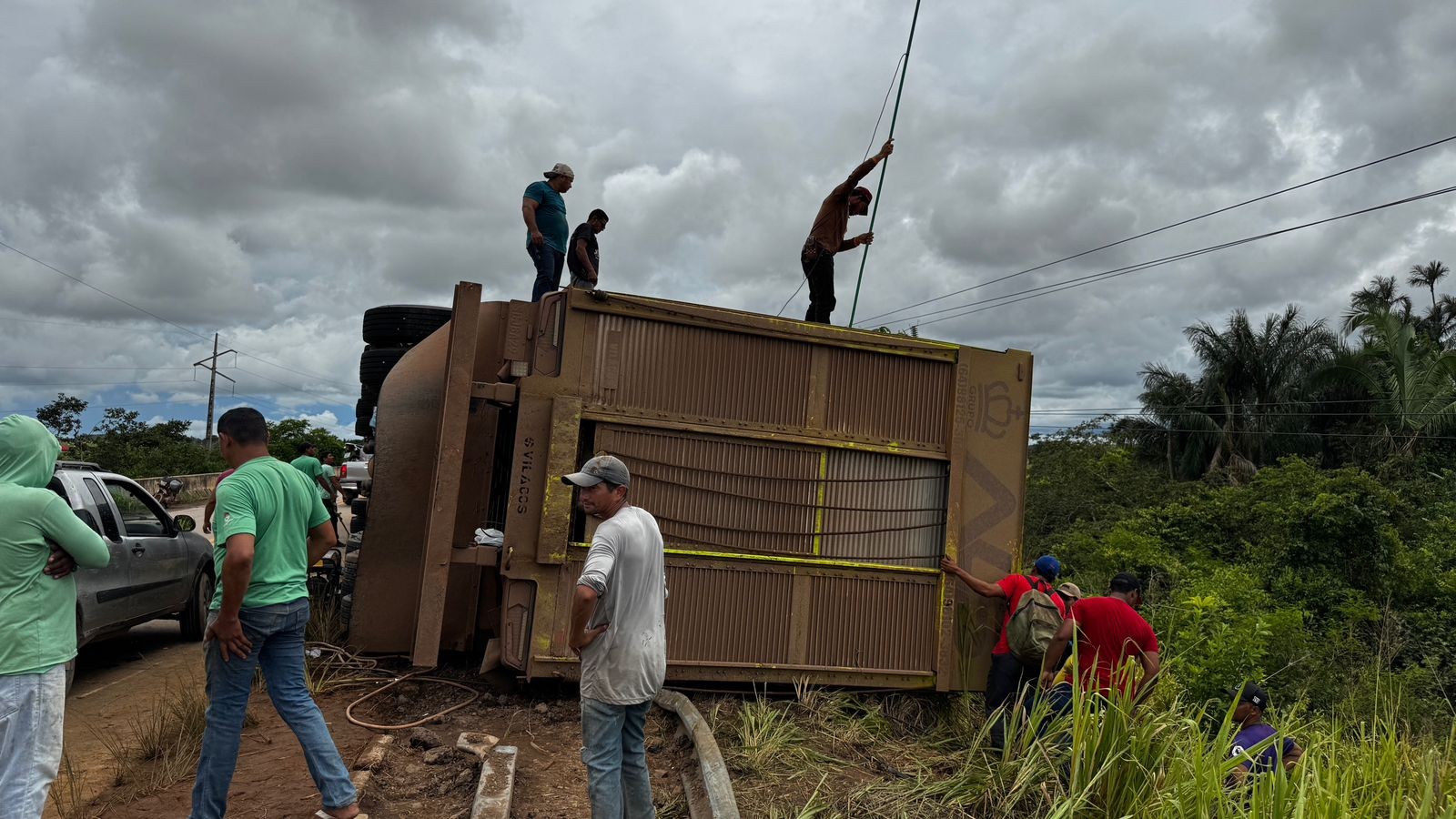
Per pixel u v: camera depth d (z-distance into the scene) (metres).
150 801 4.19
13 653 3.16
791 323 6.00
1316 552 12.34
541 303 5.75
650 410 5.79
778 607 5.96
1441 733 7.22
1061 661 5.59
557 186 8.20
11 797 3.11
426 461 6.50
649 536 3.70
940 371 6.37
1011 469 6.45
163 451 31.84
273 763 4.50
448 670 6.36
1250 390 24.80
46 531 3.23
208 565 8.70
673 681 5.91
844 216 7.64
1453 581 11.47
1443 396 20.30
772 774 4.70
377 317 9.44
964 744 5.64
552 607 5.60
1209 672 7.87
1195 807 3.86
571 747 5.09
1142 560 12.90
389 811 4.11
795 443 6.02
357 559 6.78
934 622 6.27
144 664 7.40
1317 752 4.07
